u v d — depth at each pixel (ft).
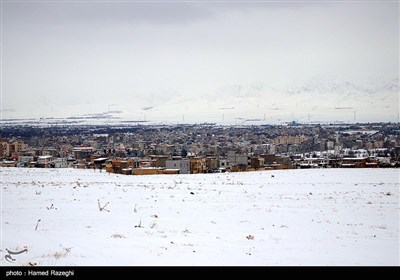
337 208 104.68
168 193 134.72
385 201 116.88
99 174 229.86
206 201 116.57
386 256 61.05
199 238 69.92
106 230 74.90
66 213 93.09
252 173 212.84
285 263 56.29
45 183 164.66
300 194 133.49
